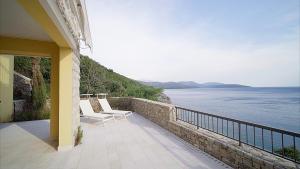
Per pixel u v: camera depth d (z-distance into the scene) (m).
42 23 2.84
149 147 4.58
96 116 7.09
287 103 37.06
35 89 9.53
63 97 4.47
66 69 4.50
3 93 7.99
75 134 4.99
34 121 8.25
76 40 4.98
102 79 17.12
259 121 17.02
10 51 4.88
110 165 3.56
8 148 4.59
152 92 17.92
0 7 2.99
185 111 5.71
